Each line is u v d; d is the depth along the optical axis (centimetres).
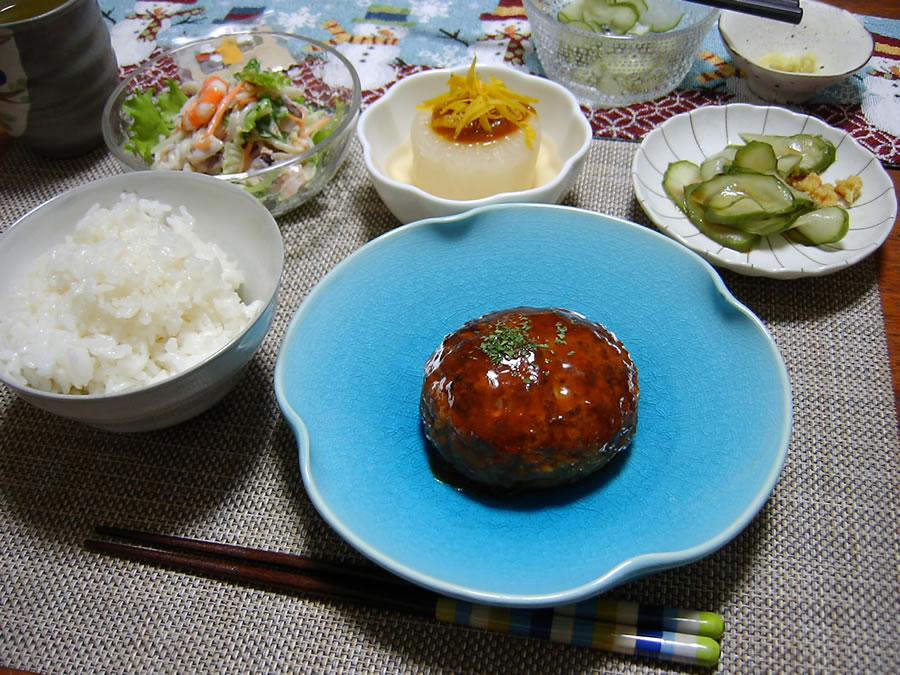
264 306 28
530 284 33
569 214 33
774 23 47
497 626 25
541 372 27
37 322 28
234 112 39
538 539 25
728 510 24
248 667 25
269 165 39
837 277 36
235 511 29
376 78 47
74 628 26
